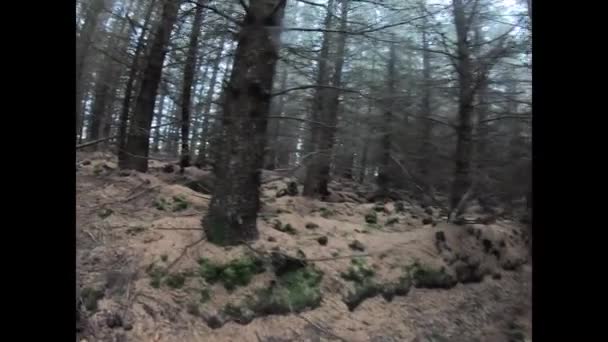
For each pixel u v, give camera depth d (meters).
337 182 17.72
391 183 14.21
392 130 9.73
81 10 10.91
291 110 10.37
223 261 6.04
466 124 10.49
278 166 13.19
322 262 7.09
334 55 9.29
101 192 8.38
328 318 6.29
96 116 12.21
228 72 8.80
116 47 12.01
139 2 11.43
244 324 5.62
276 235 7.31
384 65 10.76
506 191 10.49
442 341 6.97
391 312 7.10
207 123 8.80
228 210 6.40
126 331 4.94
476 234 10.25
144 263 5.86
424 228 10.12
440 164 11.81
